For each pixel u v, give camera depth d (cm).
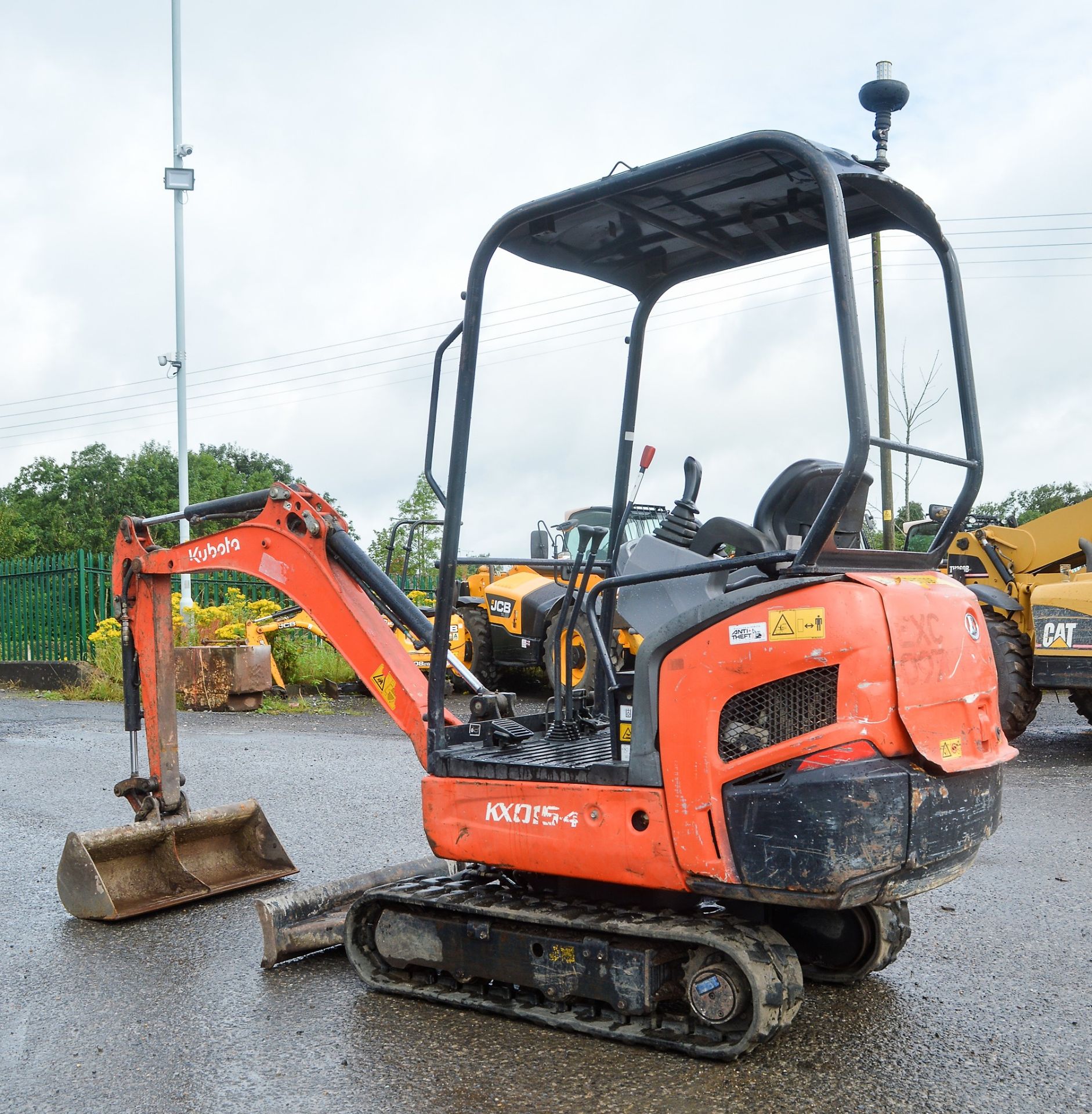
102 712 1360
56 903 553
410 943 419
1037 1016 395
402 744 1064
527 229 416
